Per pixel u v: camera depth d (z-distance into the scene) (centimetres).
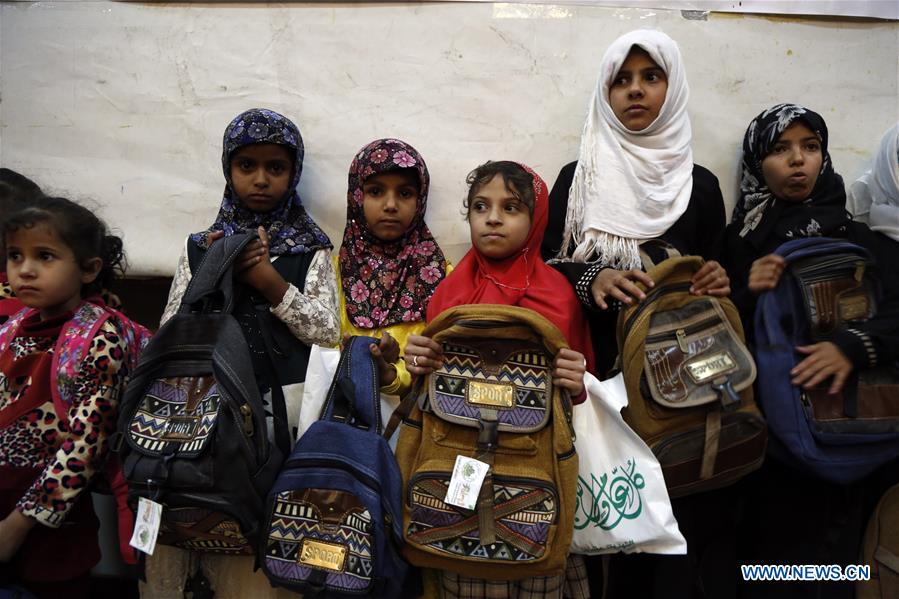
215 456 129
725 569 158
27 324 149
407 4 192
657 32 171
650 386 142
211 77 197
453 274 162
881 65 192
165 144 198
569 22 191
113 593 200
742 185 186
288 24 194
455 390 137
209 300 145
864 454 145
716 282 148
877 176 183
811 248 154
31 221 141
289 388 156
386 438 140
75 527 151
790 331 151
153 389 139
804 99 193
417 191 172
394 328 166
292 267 168
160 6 197
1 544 135
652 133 171
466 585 140
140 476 129
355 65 194
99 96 199
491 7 191
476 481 128
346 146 195
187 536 135
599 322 167
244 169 169
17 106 201
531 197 154
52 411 145
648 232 163
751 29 191
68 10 198
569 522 131
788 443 145
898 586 157
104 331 147
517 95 192
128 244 198
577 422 142
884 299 161
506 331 137
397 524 130
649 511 135
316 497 132
